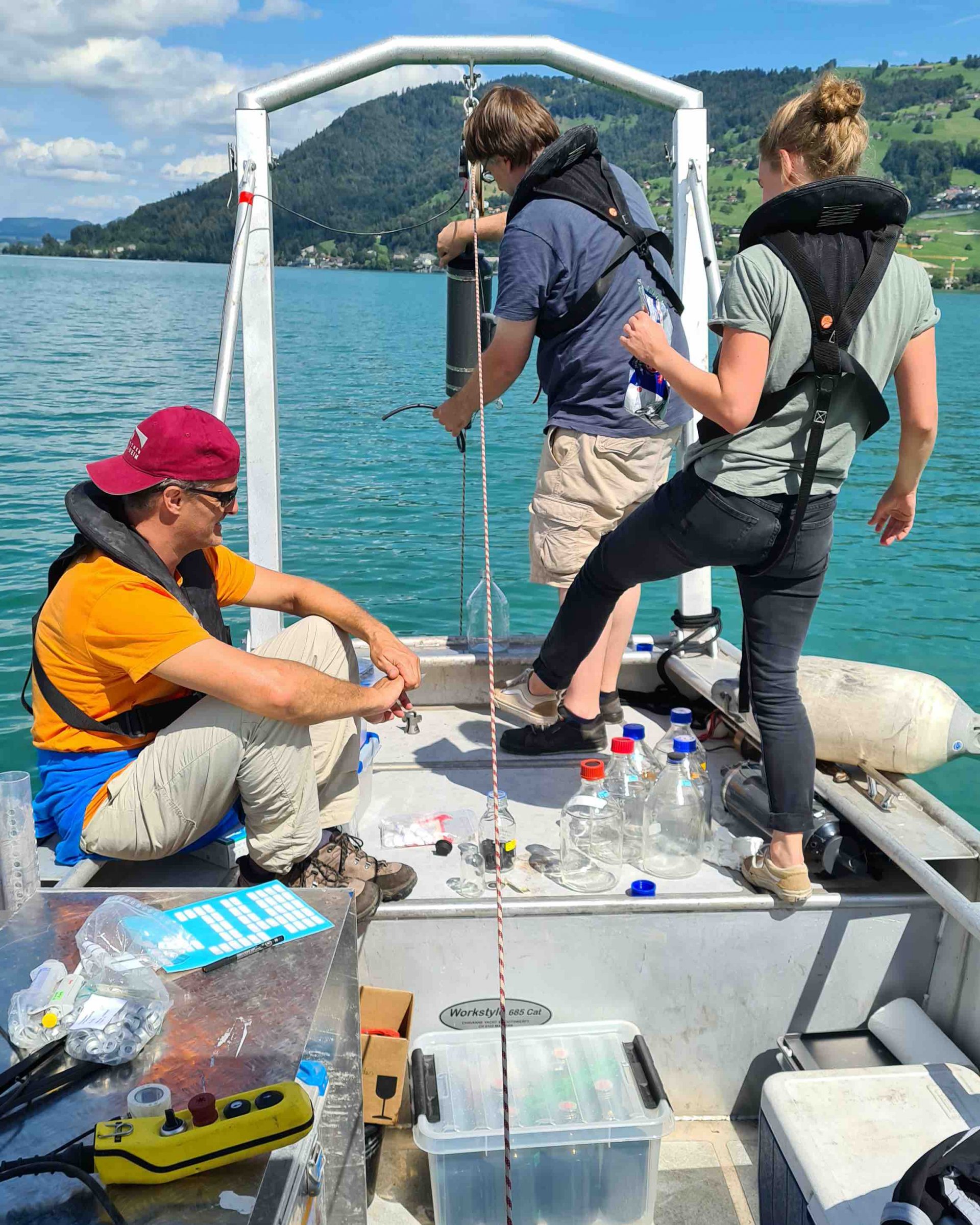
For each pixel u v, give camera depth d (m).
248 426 3.44
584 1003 2.49
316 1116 1.72
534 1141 2.12
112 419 16.58
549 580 3.09
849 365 2.04
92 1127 1.39
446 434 15.88
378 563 9.30
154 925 1.77
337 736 2.53
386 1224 2.24
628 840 2.75
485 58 3.48
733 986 2.49
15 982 1.65
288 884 2.43
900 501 2.48
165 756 2.19
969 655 7.59
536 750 3.31
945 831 2.47
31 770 5.45
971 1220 1.32
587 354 2.89
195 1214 1.28
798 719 2.35
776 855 2.42
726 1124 2.55
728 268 2.11
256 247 3.42
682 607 3.71
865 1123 2.02
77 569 2.23
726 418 2.09
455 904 2.42
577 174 2.84
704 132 3.63
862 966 2.47
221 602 2.71
